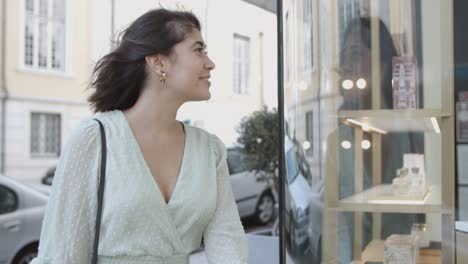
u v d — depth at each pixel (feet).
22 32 46.68
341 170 6.60
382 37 6.69
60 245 4.00
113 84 4.45
